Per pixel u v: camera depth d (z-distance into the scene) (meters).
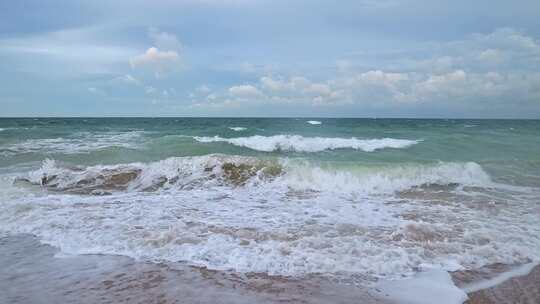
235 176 9.52
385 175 9.57
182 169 9.80
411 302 3.43
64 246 4.80
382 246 4.79
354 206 7.14
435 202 7.55
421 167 10.04
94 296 3.47
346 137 20.19
